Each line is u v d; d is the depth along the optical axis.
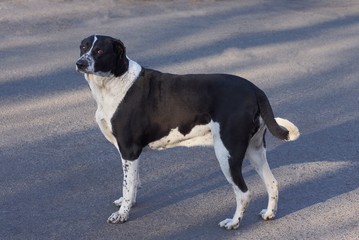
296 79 13.75
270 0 20.62
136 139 7.84
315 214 8.30
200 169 9.58
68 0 19.30
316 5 20.25
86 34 16.38
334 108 12.23
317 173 9.49
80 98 12.41
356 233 7.86
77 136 10.71
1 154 9.98
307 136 10.90
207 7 19.38
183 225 7.98
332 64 14.79
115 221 7.98
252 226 7.98
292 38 16.62
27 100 12.28
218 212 8.31
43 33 16.38
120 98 7.77
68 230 7.84
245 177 9.29
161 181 9.20
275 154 10.15
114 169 9.53
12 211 8.29
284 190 8.95
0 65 14.16
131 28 16.95
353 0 21.02
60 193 8.79
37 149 10.20
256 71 14.15
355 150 10.37
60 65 14.20
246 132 7.55
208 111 7.69
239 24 17.72
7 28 16.62
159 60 14.64
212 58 14.89
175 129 7.84
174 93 7.78
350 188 9.02
